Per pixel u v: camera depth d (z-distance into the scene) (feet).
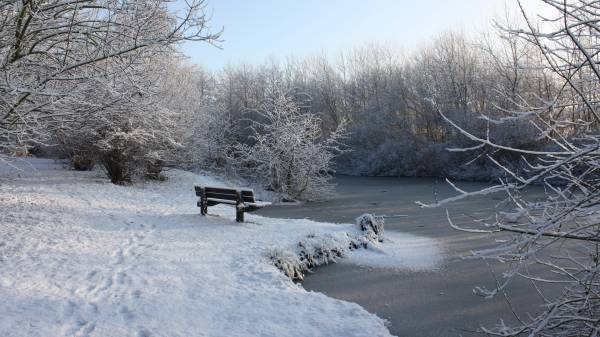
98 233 28.40
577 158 7.93
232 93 152.87
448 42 104.68
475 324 18.63
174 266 22.88
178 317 16.42
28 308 15.83
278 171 59.11
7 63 21.50
